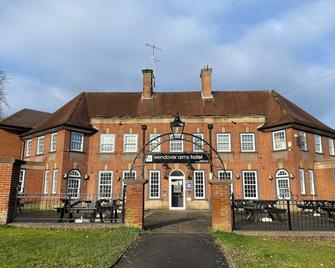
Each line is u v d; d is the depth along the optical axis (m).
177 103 30.64
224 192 12.42
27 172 27.11
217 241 10.54
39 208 19.70
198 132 28.30
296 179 25.02
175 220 17.25
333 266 7.73
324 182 26.09
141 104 30.81
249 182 27.02
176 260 8.27
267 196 26.25
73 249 8.83
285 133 26.30
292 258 8.45
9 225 12.58
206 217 19.19
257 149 27.50
